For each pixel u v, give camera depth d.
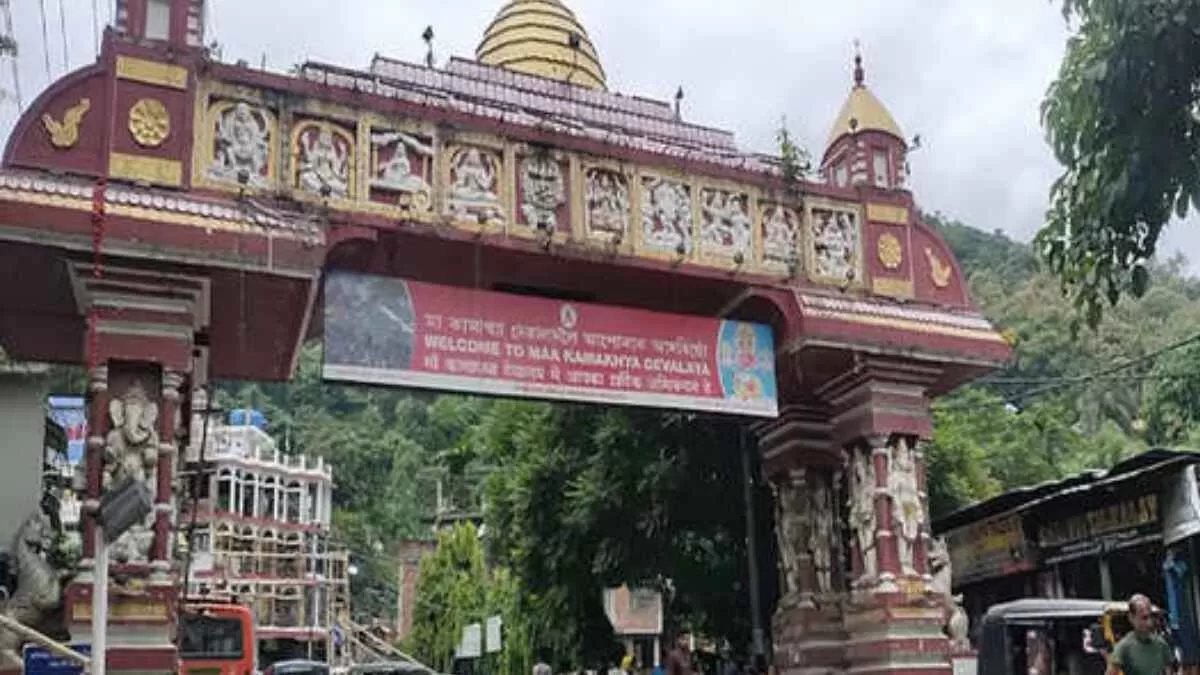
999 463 33.81
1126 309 66.06
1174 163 6.82
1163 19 6.57
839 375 17.47
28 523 12.52
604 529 21.91
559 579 23.22
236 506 65.75
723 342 16.33
